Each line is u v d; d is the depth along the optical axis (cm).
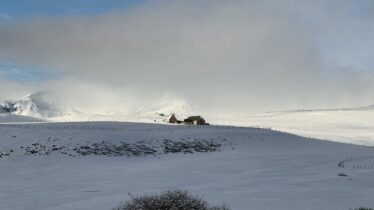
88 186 4141
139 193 3509
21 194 3788
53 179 4691
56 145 6644
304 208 2836
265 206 2892
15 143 6531
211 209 2248
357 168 5266
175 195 2155
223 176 4675
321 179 4328
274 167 5366
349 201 3092
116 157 6300
